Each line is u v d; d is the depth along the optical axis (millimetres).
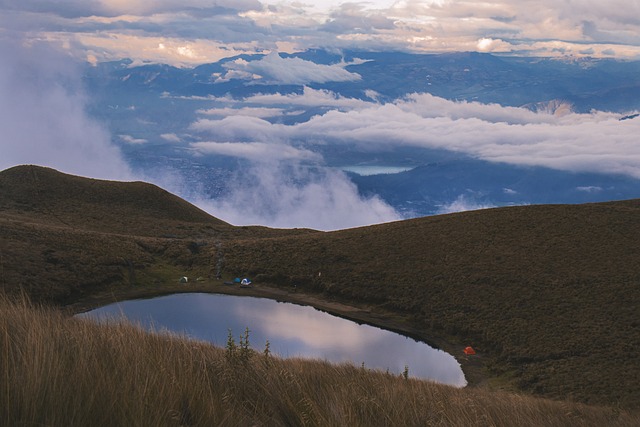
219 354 7539
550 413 12602
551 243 67250
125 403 3893
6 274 53500
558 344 46844
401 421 6270
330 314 57594
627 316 50188
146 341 6578
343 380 8516
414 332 53594
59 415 3562
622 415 15156
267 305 58875
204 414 4496
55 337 5422
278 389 6195
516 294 57031
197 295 61281
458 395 11641
